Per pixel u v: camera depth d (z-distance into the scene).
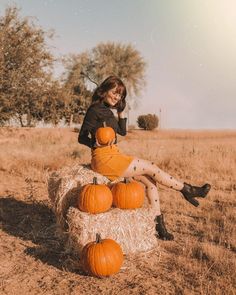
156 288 4.01
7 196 7.62
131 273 4.36
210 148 15.38
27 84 9.84
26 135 17.77
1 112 9.81
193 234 5.67
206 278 4.22
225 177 10.43
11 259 4.70
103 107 5.36
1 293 3.89
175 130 52.66
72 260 4.54
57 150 13.60
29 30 9.82
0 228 5.80
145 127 48.38
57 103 10.63
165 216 6.50
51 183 5.39
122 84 5.39
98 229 4.67
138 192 4.93
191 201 5.38
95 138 5.27
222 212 6.68
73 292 3.93
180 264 4.55
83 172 5.21
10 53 9.62
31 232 5.57
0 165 10.47
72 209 4.77
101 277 4.20
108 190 4.82
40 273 4.35
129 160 5.12
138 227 4.87
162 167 11.47
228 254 4.86
